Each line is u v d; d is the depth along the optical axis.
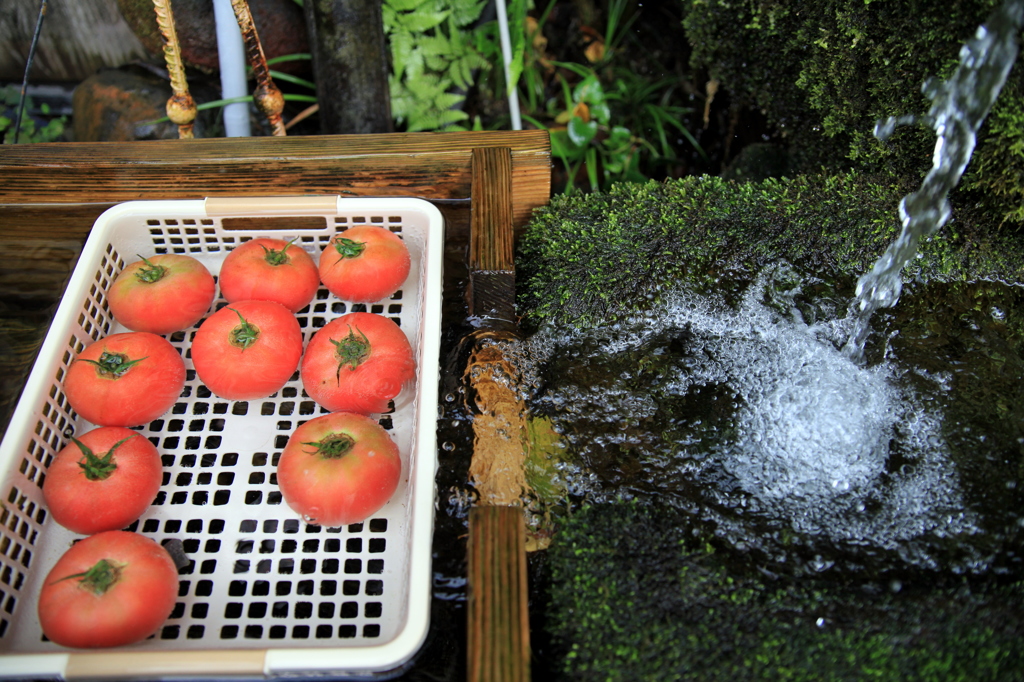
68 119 2.27
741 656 0.98
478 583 0.99
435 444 1.14
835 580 1.06
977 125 1.17
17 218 1.55
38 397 1.18
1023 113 1.19
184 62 2.15
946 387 1.27
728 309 1.40
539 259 1.48
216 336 1.23
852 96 1.51
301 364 1.35
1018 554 1.08
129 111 2.08
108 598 0.99
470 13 2.19
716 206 1.47
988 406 1.24
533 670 0.99
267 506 1.19
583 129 2.10
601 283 1.41
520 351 1.33
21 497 1.13
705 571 1.07
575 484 1.18
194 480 1.22
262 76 1.69
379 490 1.12
